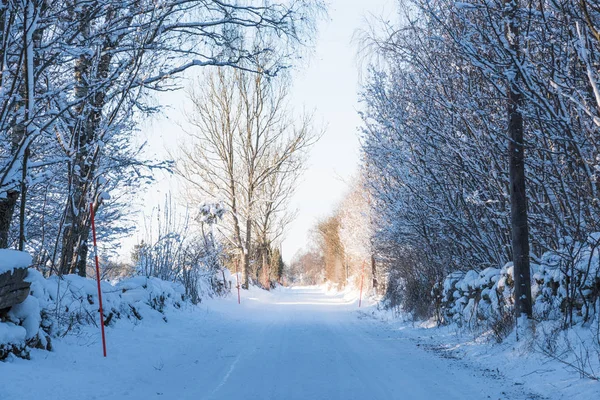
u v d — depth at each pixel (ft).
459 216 57.98
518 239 40.27
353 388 28.02
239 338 48.91
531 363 32.17
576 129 36.60
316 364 35.42
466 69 47.47
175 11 37.42
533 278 42.14
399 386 28.58
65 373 27.02
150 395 26.18
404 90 57.00
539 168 40.65
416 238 70.95
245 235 137.59
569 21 33.86
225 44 42.11
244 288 131.23
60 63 35.17
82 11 34.32
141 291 53.06
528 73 35.17
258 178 133.59
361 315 83.87
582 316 33.06
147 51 38.68
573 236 38.42
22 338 27.04
